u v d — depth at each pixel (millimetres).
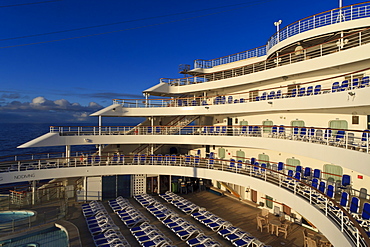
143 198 23859
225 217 20219
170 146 30797
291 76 19328
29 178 20734
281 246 15281
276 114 20453
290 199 13633
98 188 23984
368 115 14164
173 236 17062
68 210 21469
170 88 27859
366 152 9672
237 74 26078
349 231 9117
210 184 28484
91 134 24688
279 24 21828
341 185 13859
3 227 16953
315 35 16250
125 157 25781
